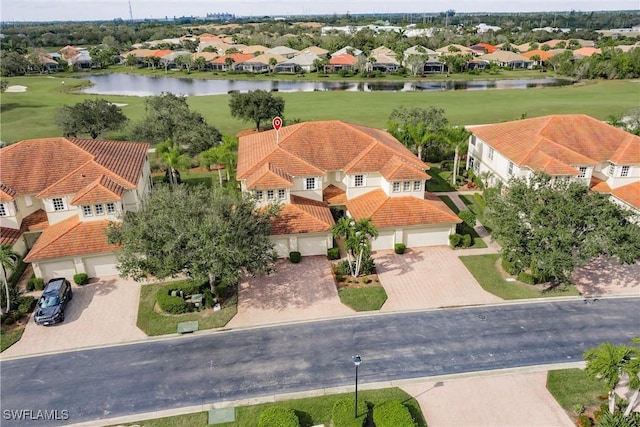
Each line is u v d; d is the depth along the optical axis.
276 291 36.84
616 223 33.19
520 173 46.06
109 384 28.08
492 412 25.77
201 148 65.12
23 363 29.73
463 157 66.12
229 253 31.03
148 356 30.23
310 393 27.20
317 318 33.66
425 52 168.00
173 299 34.53
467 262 40.59
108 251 37.97
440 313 34.03
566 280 34.09
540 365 29.06
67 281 36.69
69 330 32.69
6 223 40.69
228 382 28.08
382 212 42.31
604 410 25.00
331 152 47.34
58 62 179.88
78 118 70.06
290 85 142.12
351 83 144.38
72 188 41.06
